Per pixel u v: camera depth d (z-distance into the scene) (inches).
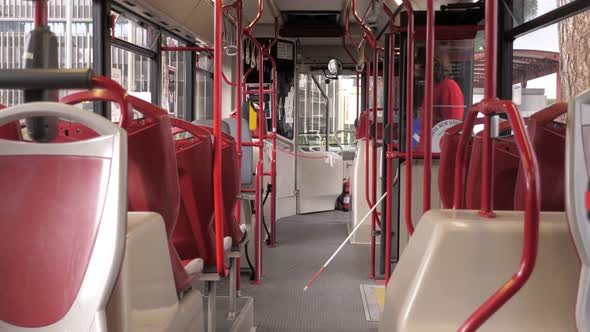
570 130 47.9
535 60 163.5
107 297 49.7
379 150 274.7
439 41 196.5
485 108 65.7
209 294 105.0
